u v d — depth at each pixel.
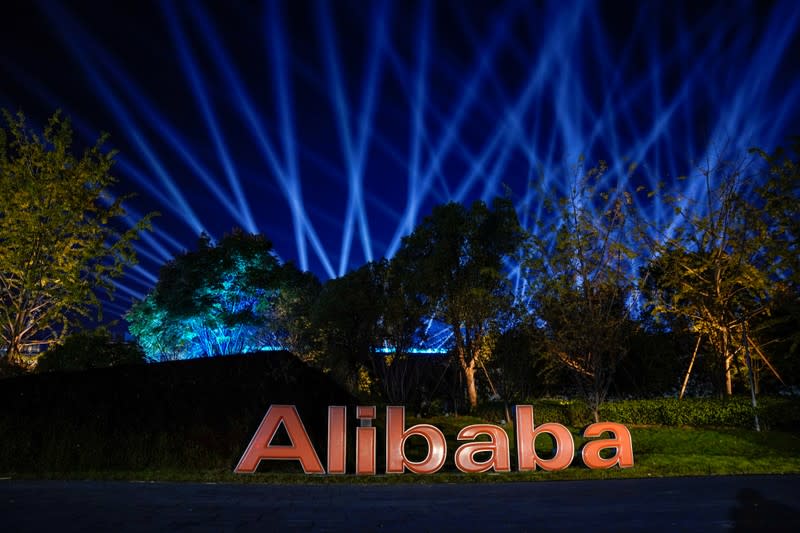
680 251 21.25
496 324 26.62
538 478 12.69
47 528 7.16
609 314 20.73
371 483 11.95
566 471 13.43
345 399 18.28
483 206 28.25
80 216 19.58
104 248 19.89
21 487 10.61
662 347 25.22
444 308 27.80
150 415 13.89
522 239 22.16
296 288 26.25
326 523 7.72
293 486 11.38
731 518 8.17
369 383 30.75
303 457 12.63
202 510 8.55
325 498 9.94
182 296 23.67
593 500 9.81
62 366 15.80
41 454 12.55
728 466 13.91
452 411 32.62
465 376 30.89
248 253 24.22
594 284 20.25
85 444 12.90
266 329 25.25
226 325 23.53
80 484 11.02
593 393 21.62
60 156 19.22
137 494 9.97
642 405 21.05
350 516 8.26
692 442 17.41
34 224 18.31
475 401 28.33
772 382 23.31
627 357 25.83
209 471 12.70
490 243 27.67
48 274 19.03
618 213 20.73
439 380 32.00
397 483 11.98
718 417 19.59
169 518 7.89
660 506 9.16
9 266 18.25
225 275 23.80
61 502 9.03
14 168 18.78
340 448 12.84
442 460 13.10
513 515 8.41
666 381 25.31
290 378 15.52
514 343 27.14
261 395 14.98
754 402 19.34
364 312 30.08
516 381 27.56
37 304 19.42
